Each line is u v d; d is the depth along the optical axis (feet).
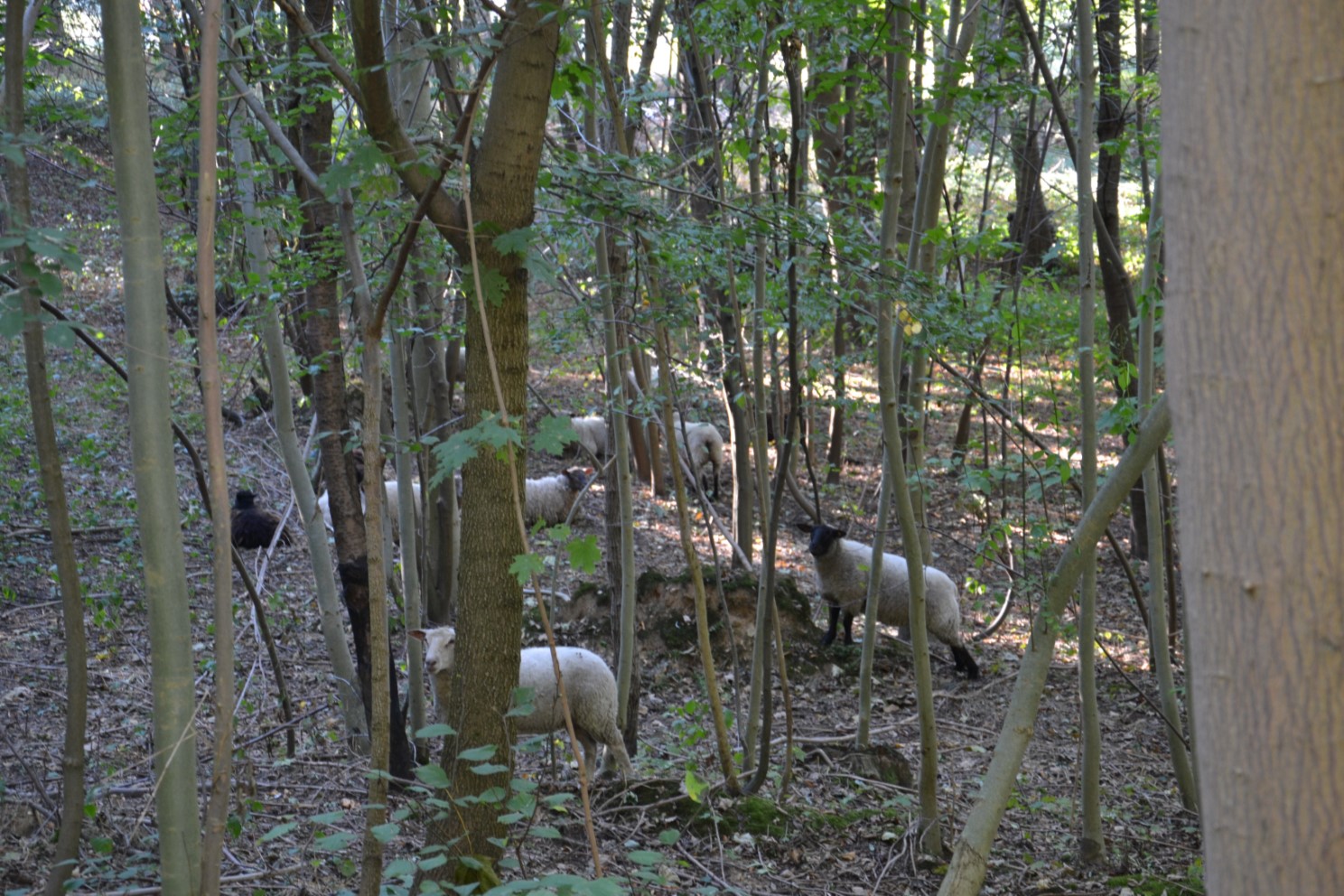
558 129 21.59
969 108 20.31
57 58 17.54
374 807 10.68
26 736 18.85
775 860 18.48
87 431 40.29
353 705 20.36
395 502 34.42
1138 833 21.89
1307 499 3.91
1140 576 39.63
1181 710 26.81
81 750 11.73
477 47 10.41
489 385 11.62
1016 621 36.68
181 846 10.03
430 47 10.84
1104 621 36.58
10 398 34.40
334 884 15.16
